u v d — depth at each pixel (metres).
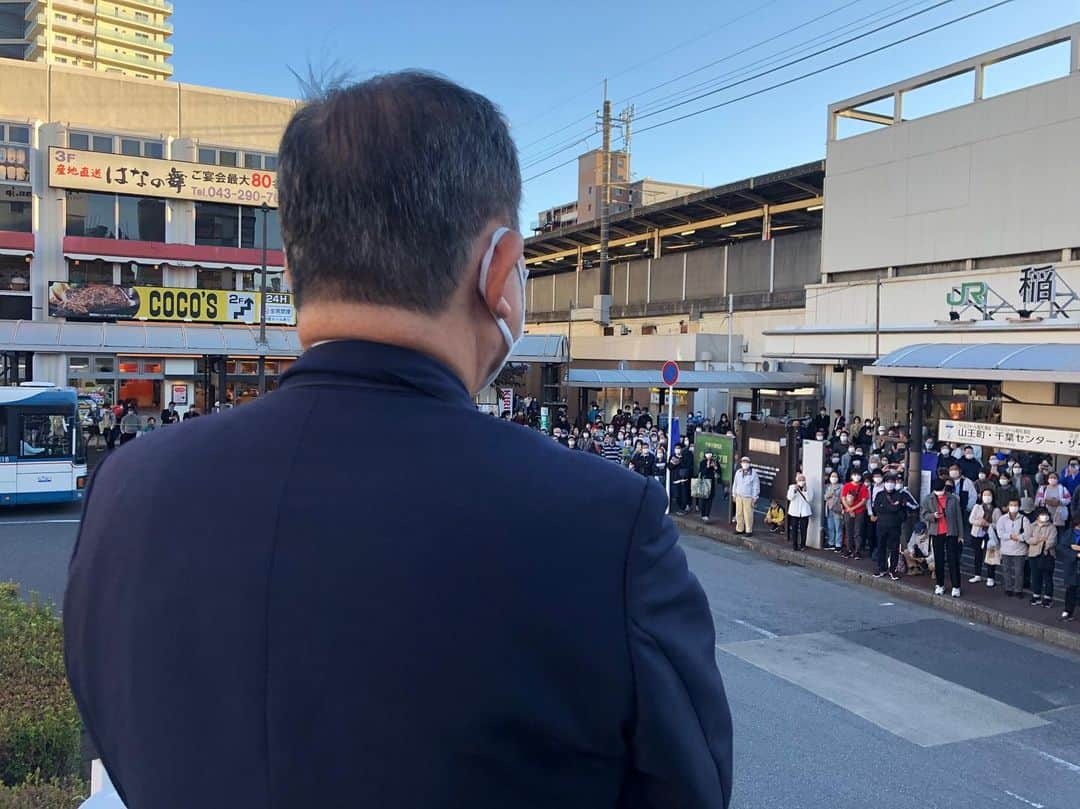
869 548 14.59
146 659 0.94
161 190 27.69
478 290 1.05
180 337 25.59
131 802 0.98
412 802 0.82
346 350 0.99
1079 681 8.73
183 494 0.96
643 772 0.90
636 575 0.89
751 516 16.31
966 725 7.38
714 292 38.28
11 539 14.51
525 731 0.84
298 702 0.84
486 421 0.98
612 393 35.84
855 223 29.12
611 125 43.19
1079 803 5.89
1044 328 19.89
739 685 8.27
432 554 0.85
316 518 0.88
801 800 5.82
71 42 96.62
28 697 4.16
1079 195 22.23
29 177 26.52
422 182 0.99
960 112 25.53
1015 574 11.90
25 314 26.62
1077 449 11.33
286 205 1.05
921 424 15.02
